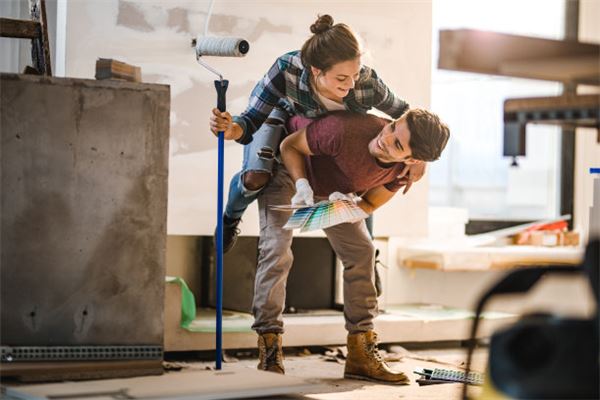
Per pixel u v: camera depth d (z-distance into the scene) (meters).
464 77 8.65
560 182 8.70
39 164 4.16
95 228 4.23
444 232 8.08
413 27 7.08
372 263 5.36
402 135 5.42
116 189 4.25
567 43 2.84
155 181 4.29
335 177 5.41
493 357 2.36
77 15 5.88
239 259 6.88
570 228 8.68
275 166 5.30
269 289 5.21
